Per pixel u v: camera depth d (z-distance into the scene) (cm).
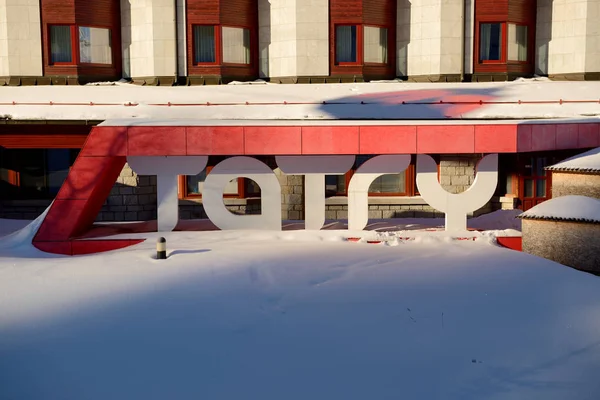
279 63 2662
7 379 815
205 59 2639
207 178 1691
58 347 911
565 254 1443
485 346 927
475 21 2633
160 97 2380
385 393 788
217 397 776
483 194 1702
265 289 1175
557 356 897
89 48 2606
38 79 2561
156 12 2588
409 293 1156
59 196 1617
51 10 2545
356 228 1705
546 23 2691
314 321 1016
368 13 2639
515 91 2422
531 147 1675
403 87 2530
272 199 1700
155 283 1205
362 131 1644
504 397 777
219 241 1585
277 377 828
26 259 1417
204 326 992
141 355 888
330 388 800
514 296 1140
